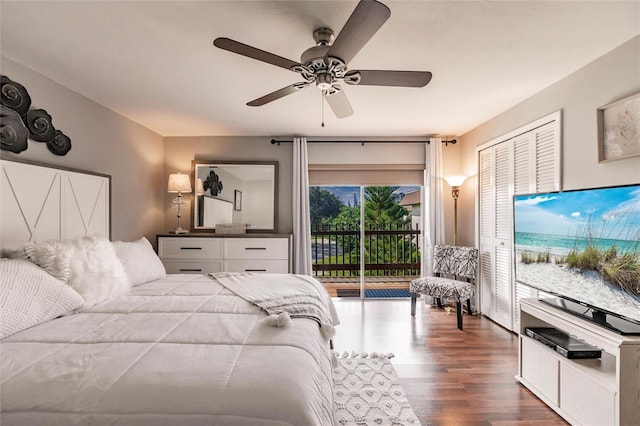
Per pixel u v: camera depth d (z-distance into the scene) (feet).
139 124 13.00
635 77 6.67
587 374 5.87
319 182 15.31
